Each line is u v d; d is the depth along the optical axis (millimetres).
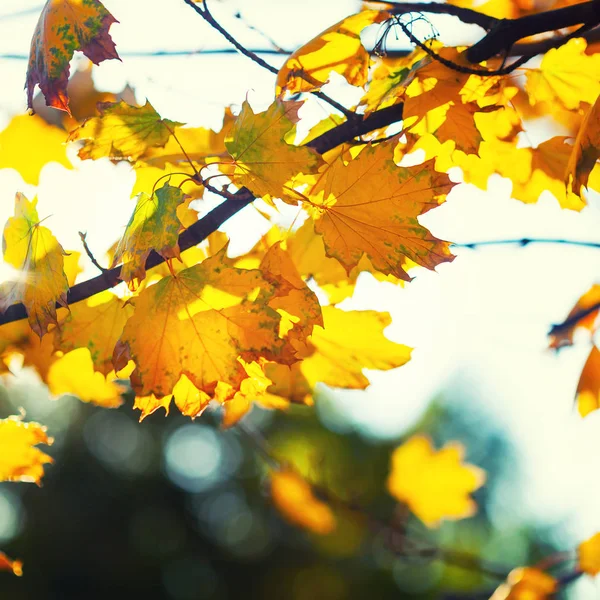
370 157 1747
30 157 2031
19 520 15492
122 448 17000
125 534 15922
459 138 1804
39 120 2020
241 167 1734
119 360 1727
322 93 1813
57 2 1778
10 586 14625
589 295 2057
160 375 1722
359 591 13742
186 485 17328
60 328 1826
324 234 1743
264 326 1726
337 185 1746
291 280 1768
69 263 1862
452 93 1801
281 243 1822
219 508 16922
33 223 1789
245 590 15359
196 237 1780
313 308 1751
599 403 1972
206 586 15883
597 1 1791
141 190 1841
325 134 1819
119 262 1736
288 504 2955
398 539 2945
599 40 1865
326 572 14164
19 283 1798
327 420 15508
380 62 1862
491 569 2852
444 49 1818
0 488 15477
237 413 1920
